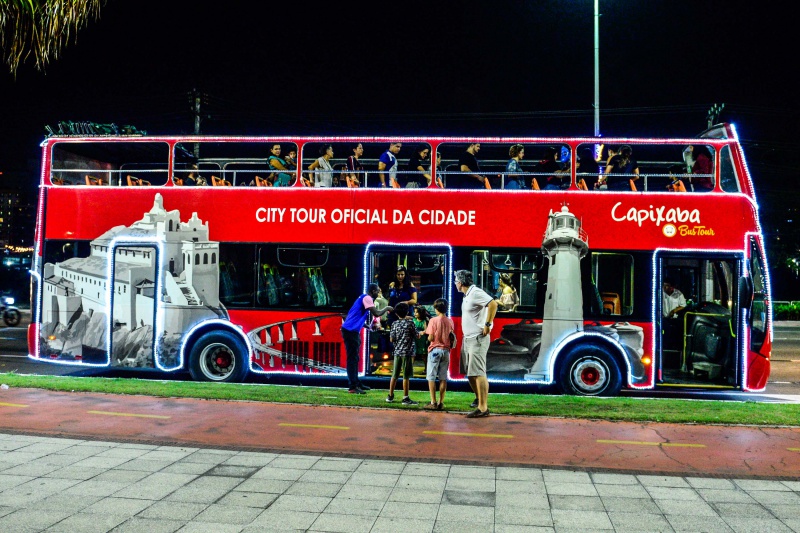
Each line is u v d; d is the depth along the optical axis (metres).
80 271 11.88
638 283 10.80
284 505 5.39
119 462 6.48
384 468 6.44
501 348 10.89
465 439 7.53
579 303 10.80
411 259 11.21
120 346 11.68
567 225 10.93
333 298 11.31
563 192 11.02
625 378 10.78
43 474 6.07
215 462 6.54
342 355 11.25
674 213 10.84
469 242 11.07
